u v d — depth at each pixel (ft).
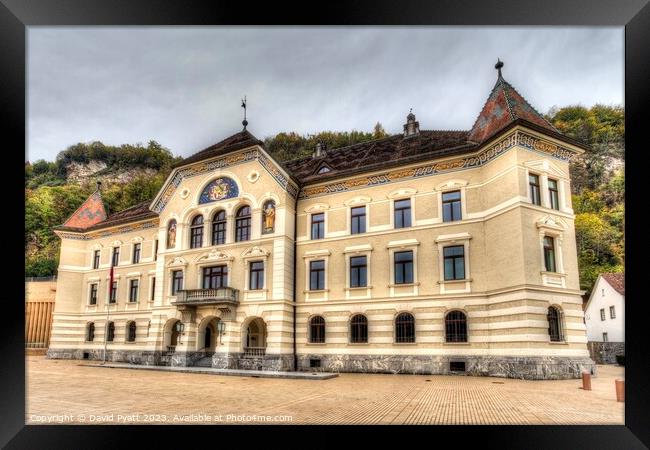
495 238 77.41
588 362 72.64
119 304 127.24
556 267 74.84
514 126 74.13
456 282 80.64
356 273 90.79
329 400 47.03
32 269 159.22
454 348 78.69
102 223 135.13
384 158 96.17
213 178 104.83
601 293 138.00
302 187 98.89
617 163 122.11
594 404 43.62
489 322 76.48
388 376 76.59
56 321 132.36
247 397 49.73
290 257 95.45
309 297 93.66
